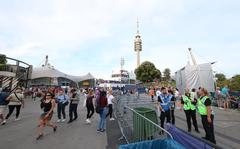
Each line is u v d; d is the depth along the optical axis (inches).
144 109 275.1
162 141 135.9
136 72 2605.8
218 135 279.0
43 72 1507.1
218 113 500.4
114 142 247.3
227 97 593.0
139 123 205.8
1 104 364.2
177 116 461.4
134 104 557.9
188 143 123.3
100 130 305.4
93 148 223.6
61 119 433.1
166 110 289.1
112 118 421.1
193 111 297.6
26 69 1047.6
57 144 239.5
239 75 761.0
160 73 2559.1
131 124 265.9
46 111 282.8
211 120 226.1
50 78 1788.9
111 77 2901.1
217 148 95.9
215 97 619.8
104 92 317.7
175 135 142.4
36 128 331.9
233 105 575.8
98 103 309.9
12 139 261.9
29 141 252.5
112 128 332.8
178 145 120.4
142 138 190.2
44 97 291.1
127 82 2878.9
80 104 891.4
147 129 178.2
